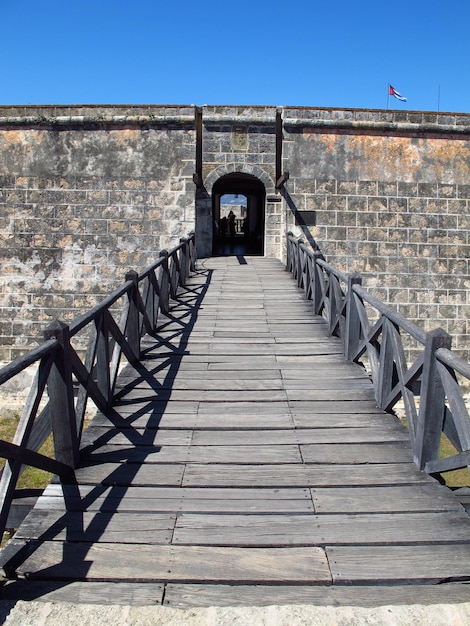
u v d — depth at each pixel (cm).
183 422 461
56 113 1181
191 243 1135
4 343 1190
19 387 1093
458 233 1221
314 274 810
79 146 1188
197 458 405
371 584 285
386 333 475
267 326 743
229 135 1264
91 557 301
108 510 342
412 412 412
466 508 358
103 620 262
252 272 1135
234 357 620
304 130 1216
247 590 281
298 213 1220
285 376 563
